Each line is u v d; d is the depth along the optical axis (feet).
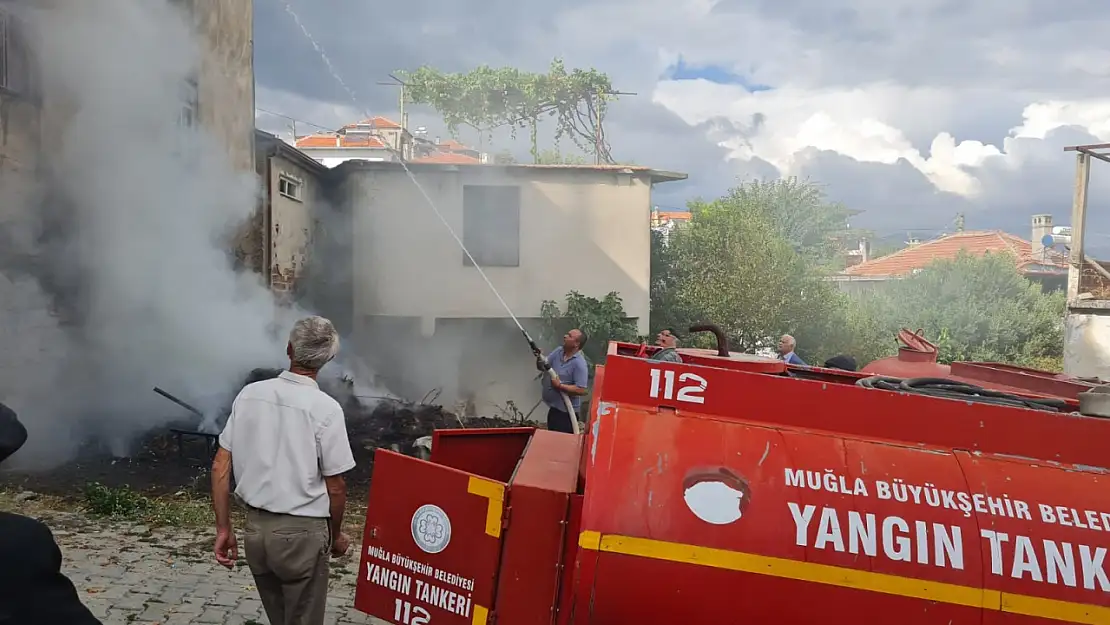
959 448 7.64
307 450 9.78
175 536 17.24
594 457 7.48
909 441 7.70
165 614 13.25
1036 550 6.89
